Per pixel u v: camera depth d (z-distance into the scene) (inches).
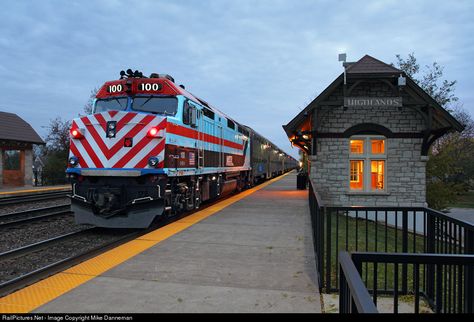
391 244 331.6
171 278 202.2
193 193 435.8
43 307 161.6
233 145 650.8
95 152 348.5
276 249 266.7
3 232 372.5
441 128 464.4
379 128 504.7
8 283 192.5
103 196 337.4
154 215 336.5
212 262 233.0
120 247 271.0
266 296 177.6
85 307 161.9
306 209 477.4
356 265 103.5
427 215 198.7
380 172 514.6
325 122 512.7
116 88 389.7
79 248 303.4
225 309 161.9
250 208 487.5
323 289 189.8
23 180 1079.0
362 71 474.3
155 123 339.3
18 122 1115.9
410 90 477.1
